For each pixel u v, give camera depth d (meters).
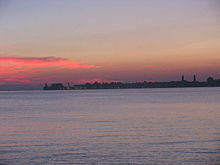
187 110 52.00
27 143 23.02
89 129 30.03
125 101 89.19
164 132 27.44
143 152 19.73
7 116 45.38
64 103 84.81
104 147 21.31
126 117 41.56
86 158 18.53
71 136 25.97
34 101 101.94
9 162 17.84
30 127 32.22
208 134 26.09
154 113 47.06
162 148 20.73
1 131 29.39
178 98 102.31
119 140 23.77
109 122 35.88
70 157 18.83
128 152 19.80
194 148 20.59
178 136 25.22
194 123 33.88
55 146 21.83
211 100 84.44
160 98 106.25
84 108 61.62
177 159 18.05
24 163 17.69
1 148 21.28
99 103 81.12
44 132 28.42
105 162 17.70
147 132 27.55
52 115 46.53
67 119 40.16
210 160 17.75
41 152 20.06
